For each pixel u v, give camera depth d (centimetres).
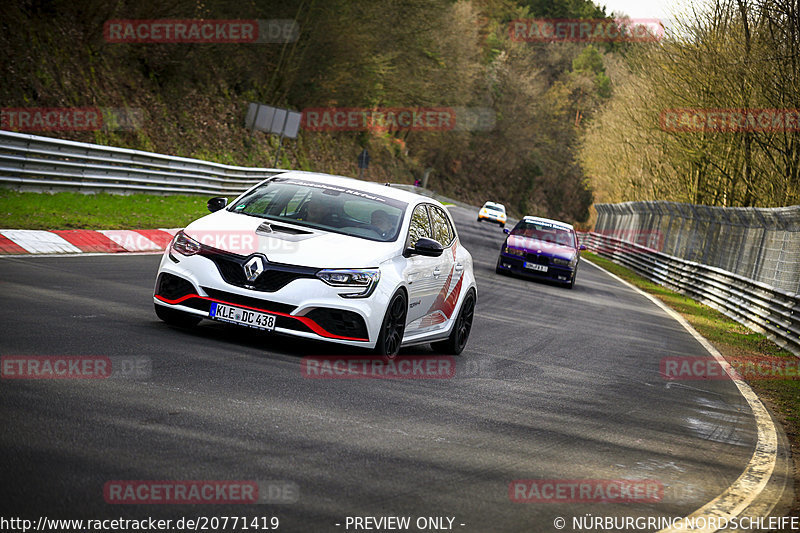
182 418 1894
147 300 3550
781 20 10412
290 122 12988
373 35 19338
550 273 8506
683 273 10631
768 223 7612
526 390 3053
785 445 2881
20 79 9562
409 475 1772
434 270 3312
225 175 10725
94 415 1805
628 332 5650
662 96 12650
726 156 12188
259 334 3122
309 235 2914
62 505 1307
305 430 1981
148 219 6988
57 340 2473
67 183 7150
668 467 2273
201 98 14625
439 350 3666
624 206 16625
